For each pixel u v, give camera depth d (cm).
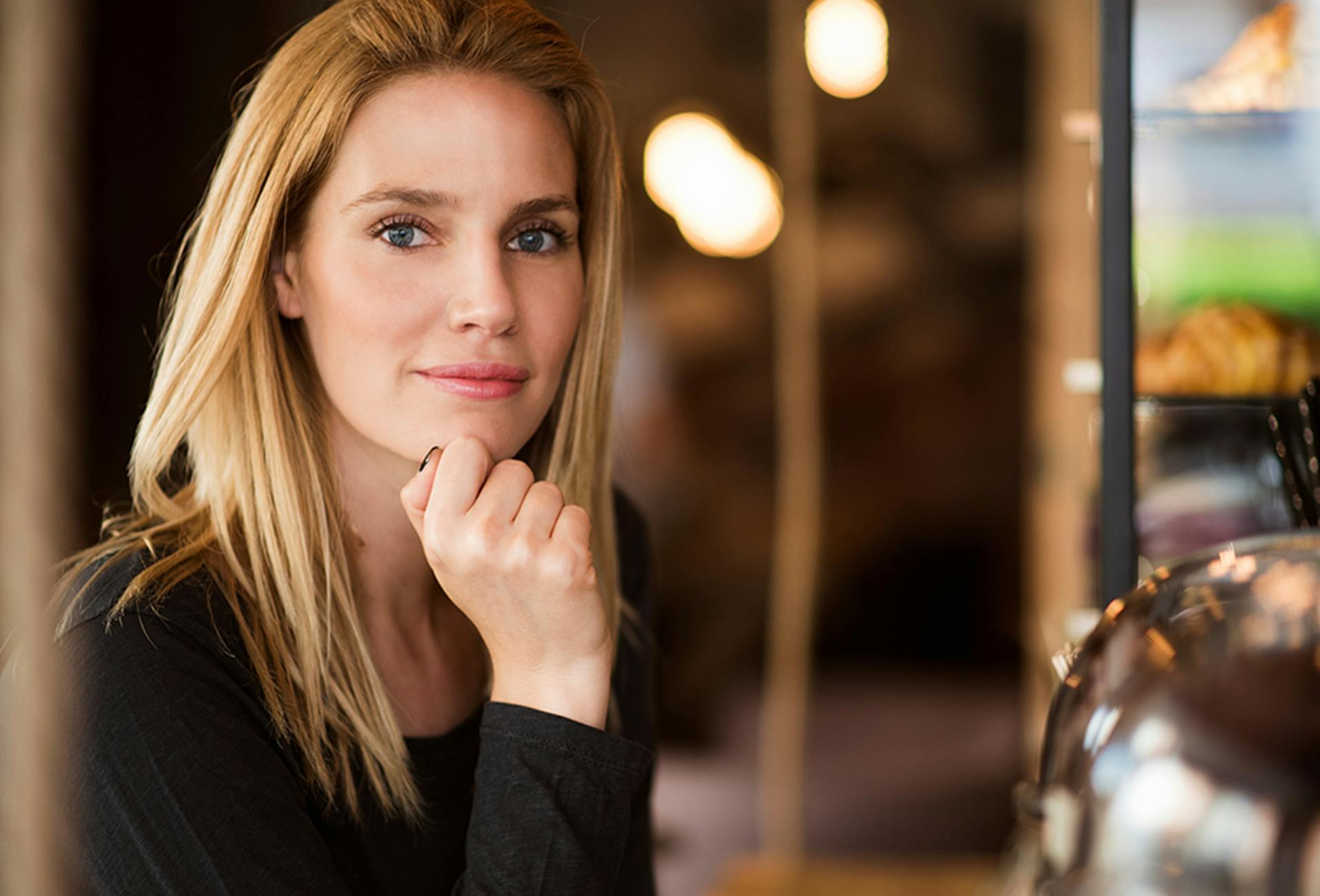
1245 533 96
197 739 77
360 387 87
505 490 82
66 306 17
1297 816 40
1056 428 343
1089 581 153
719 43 552
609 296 101
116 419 347
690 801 399
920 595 546
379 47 84
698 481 555
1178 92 93
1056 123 394
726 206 456
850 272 554
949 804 385
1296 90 92
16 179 17
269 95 86
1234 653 43
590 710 81
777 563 472
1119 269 90
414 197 84
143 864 75
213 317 87
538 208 88
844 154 553
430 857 92
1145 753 43
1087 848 45
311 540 89
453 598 82
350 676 89
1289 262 94
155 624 80
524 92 88
